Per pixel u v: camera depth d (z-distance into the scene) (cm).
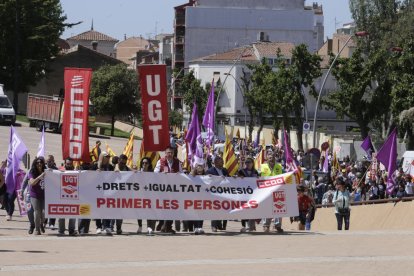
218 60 14900
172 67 17800
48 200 2805
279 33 16000
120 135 10562
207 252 2356
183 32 17138
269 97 9250
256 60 14725
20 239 2686
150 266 2088
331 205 4128
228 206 2902
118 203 2838
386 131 8438
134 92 11856
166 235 2841
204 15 16050
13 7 12106
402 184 4631
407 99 7712
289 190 2933
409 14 10556
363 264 2128
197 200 2881
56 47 12675
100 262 2150
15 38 12150
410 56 7819
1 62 12312
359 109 8262
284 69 9188
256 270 2025
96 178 2828
